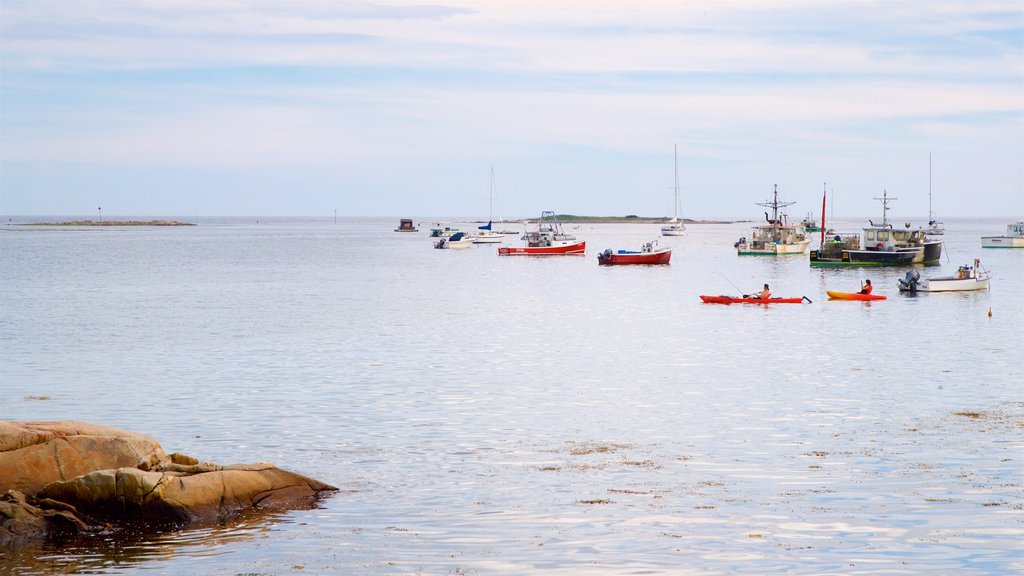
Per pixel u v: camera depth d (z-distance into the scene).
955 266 134.50
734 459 27.53
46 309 71.62
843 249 135.00
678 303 81.31
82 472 23.06
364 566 19.69
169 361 45.97
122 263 138.00
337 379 41.03
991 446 28.62
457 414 33.91
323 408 34.81
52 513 21.70
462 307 76.31
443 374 42.56
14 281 100.56
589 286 101.75
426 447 29.06
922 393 37.72
